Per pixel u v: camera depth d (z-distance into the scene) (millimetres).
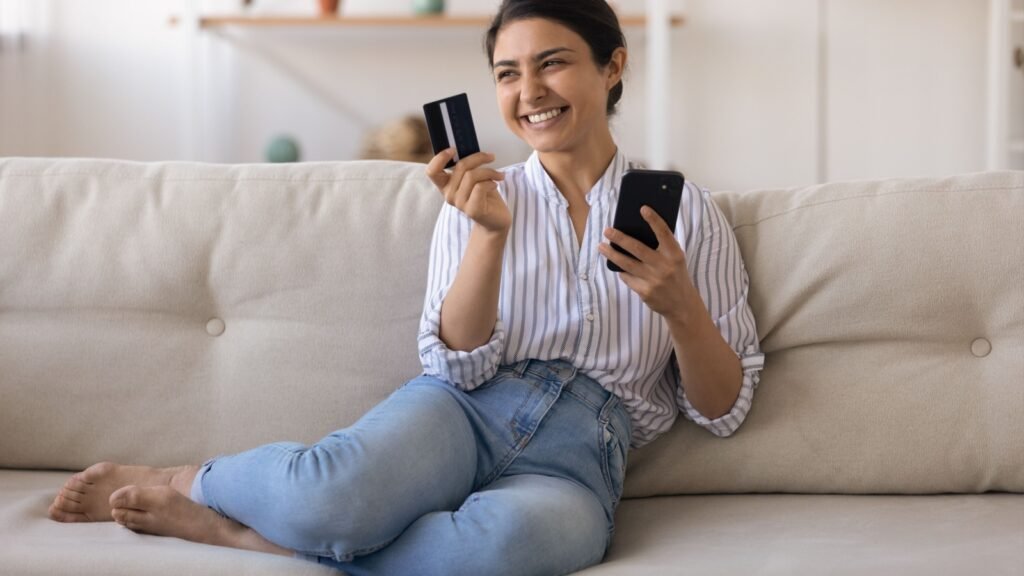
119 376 1664
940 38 3967
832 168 4039
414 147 3730
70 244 1685
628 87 4059
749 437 1568
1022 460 1512
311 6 4039
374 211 1675
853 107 4012
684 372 1504
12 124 3986
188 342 1672
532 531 1237
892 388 1556
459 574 1227
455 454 1358
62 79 4031
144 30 4027
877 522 1410
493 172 1399
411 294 1645
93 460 1663
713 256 1558
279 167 1736
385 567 1271
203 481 1378
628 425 1521
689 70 4031
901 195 1599
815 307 1586
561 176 1557
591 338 1485
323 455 1280
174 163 1759
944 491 1544
